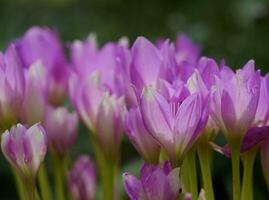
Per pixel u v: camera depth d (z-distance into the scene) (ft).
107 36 7.91
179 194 2.97
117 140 3.43
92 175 3.78
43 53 3.74
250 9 6.63
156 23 7.84
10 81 3.21
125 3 8.05
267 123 3.02
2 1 8.32
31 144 3.06
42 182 3.58
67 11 8.32
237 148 3.02
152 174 2.91
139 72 3.14
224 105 2.98
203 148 3.07
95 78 3.44
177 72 3.19
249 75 3.01
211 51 6.79
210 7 7.38
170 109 2.95
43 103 3.39
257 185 5.19
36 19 8.21
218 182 5.33
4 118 3.22
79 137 5.89
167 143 2.97
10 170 5.74
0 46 7.18
